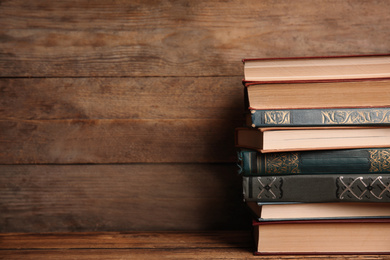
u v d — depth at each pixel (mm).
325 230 856
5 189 986
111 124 985
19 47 983
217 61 981
